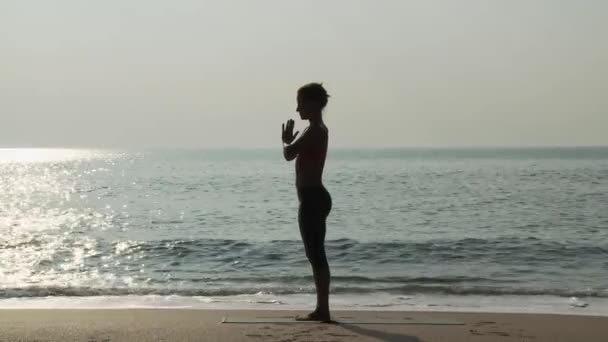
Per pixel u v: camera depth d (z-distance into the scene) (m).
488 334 6.01
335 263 14.03
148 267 13.49
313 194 6.21
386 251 15.54
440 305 8.46
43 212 29.11
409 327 6.26
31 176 72.00
